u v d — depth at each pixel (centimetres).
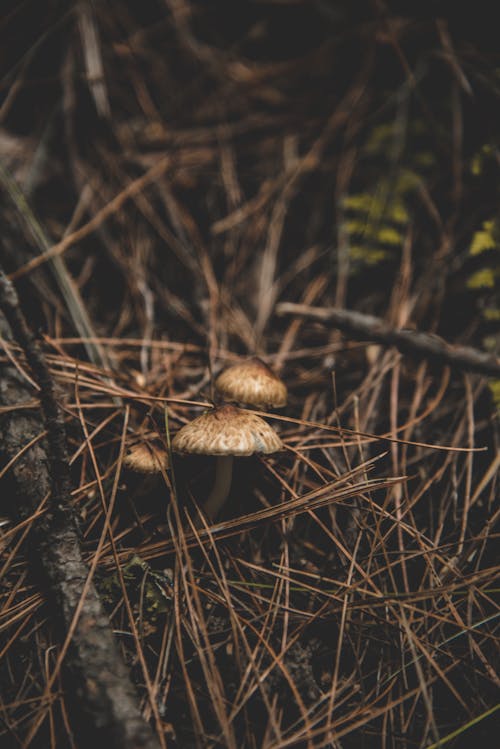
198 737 20
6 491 25
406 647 23
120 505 26
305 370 32
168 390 29
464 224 35
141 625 23
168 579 24
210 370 28
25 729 21
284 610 24
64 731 21
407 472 28
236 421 24
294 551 26
